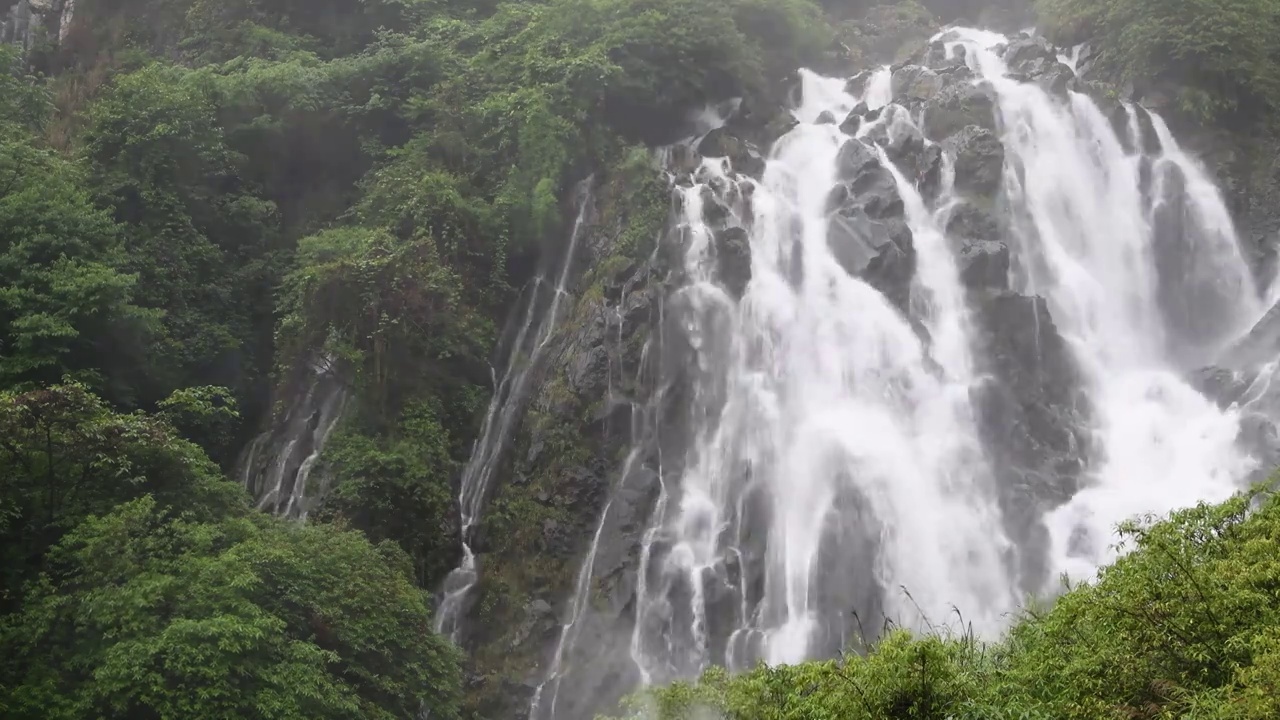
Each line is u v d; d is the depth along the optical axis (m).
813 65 49.94
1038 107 43.72
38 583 25.58
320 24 49.12
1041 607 23.98
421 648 28.09
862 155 40.72
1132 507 32.78
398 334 35.09
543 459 34.94
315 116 43.00
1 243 34.03
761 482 34.12
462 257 38.50
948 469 34.09
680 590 32.31
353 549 28.69
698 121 44.56
